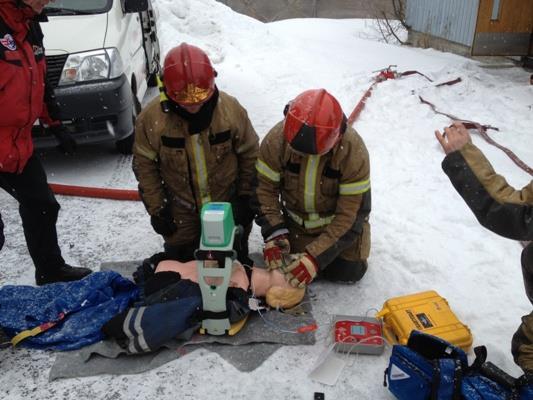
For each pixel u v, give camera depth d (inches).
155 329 103.0
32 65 106.2
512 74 311.7
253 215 127.0
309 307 117.9
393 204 165.3
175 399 96.1
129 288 120.3
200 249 101.0
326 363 103.2
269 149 110.7
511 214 73.6
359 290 124.7
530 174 180.9
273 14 835.4
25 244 149.9
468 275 129.4
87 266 137.9
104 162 203.0
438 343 91.2
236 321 108.5
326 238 109.7
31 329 108.6
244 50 400.2
